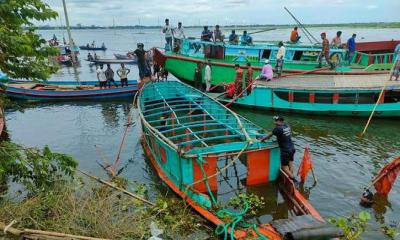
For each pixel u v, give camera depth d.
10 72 8.24
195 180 9.45
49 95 22.58
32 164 8.73
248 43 22.64
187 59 22.25
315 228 6.98
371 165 11.98
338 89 16.69
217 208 8.77
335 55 21.00
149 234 7.80
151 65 25.80
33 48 8.27
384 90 16.16
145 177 11.42
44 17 7.91
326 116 17.67
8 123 18.06
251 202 9.38
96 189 8.98
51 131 16.62
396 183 10.52
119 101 22.89
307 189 10.33
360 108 16.81
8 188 10.30
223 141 13.85
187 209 8.96
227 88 19.97
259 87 18.31
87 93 22.62
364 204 9.39
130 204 9.00
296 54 21.06
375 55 21.62
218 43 21.91
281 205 9.35
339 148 13.60
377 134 15.13
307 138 14.81
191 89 17.39
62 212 7.81
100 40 116.12
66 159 8.95
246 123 12.28
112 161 12.84
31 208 8.00
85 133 16.22
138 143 14.71
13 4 7.19
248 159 9.92
